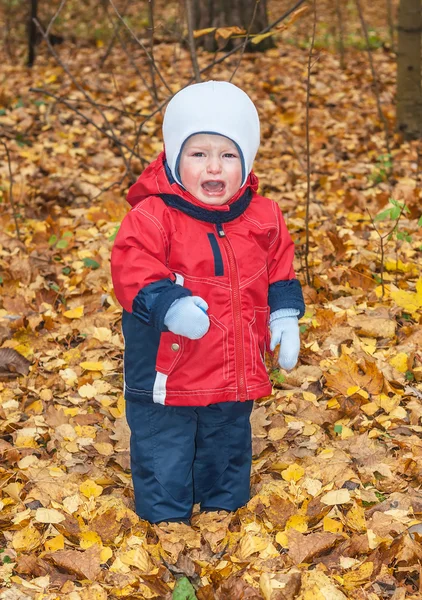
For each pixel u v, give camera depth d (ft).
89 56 34.96
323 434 10.48
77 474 9.64
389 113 26.61
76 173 21.25
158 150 23.09
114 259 7.98
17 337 13.10
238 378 8.13
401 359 11.89
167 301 7.52
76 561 8.07
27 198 19.53
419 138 23.58
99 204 19.39
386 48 37.29
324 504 8.94
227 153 7.99
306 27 44.42
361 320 13.03
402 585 7.75
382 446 10.14
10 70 32.83
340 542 8.32
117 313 13.93
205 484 9.10
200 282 8.00
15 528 8.72
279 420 10.73
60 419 10.93
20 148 23.02
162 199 8.13
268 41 35.27
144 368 8.29
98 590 7.68
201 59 33.19
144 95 28.14
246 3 33.99
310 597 7.47
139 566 8.04
